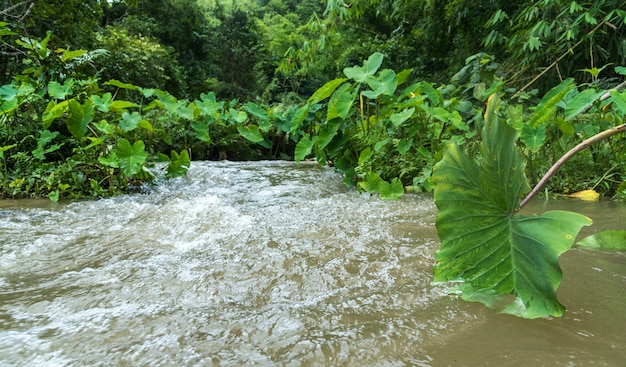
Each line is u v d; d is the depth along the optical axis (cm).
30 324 95
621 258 138
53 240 176
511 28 615
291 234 179
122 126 379
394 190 281
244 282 121
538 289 89
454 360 76
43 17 714
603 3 486
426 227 194
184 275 128
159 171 438
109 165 320
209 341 85
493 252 98
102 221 216
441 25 969
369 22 1516
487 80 477
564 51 575
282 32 2753
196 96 1862
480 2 762
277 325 92
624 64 545
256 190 342
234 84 2061
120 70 830
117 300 109
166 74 1302
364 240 167
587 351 78
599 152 308
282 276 126
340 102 362
